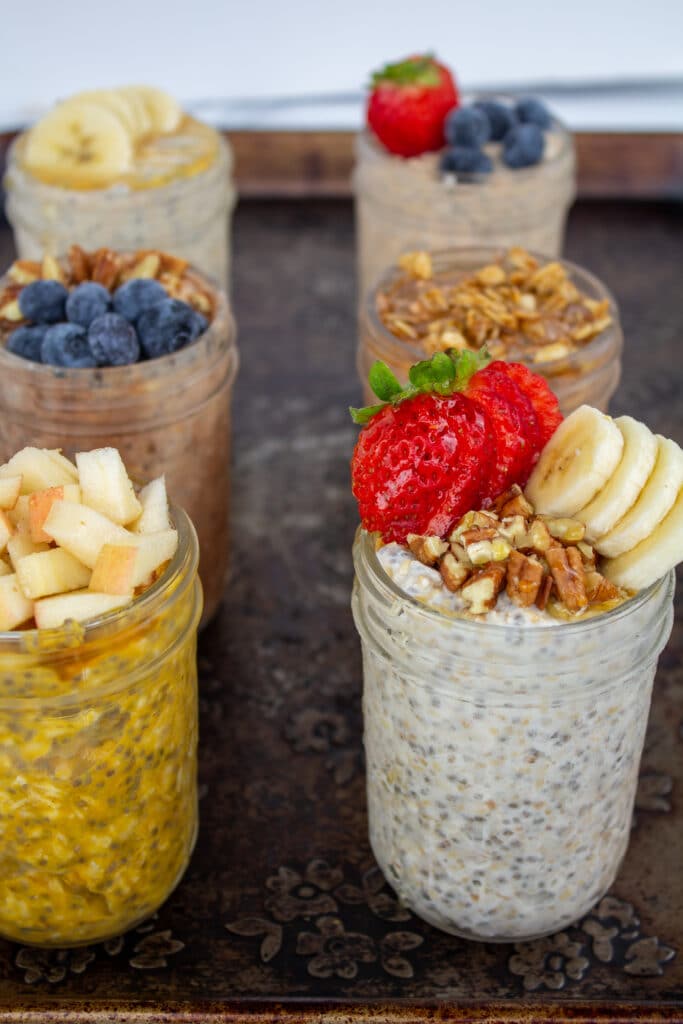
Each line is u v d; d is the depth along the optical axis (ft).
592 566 1.42
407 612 1.41
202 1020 1.46
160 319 1.68
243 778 1.64
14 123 2.61
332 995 1.48
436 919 1.52
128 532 1.45
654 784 1.62
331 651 1.76
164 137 2.11
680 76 2.71
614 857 1.53
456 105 2.12
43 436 1.68
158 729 1.47
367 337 1.75
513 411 1.46
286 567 1.86
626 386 2.08
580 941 1.52
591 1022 1.45
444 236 2.09
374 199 2.12
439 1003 1.47
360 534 1.48
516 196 2.06
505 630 1.38
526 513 1.44
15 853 1.46
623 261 2.30
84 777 1.44
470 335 1.72
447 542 1.44
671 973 1.50
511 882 1.49
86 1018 1.46
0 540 1.43
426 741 1.45
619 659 1.41
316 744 1.67
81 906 1.49
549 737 1.43
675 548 1.40
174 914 1.54
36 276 1.77
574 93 2.71
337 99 2.66
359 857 1.58
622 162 2.40
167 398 1.68
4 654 1.39
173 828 1.52
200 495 1.75
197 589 1.50
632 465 1.42
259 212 2.43
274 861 1.57
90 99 2.08
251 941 1.52
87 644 1.40
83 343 1.66
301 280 2.30
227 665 1.74
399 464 1.42
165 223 2.03
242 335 2.20
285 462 2.00
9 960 1.51
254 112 2.64
